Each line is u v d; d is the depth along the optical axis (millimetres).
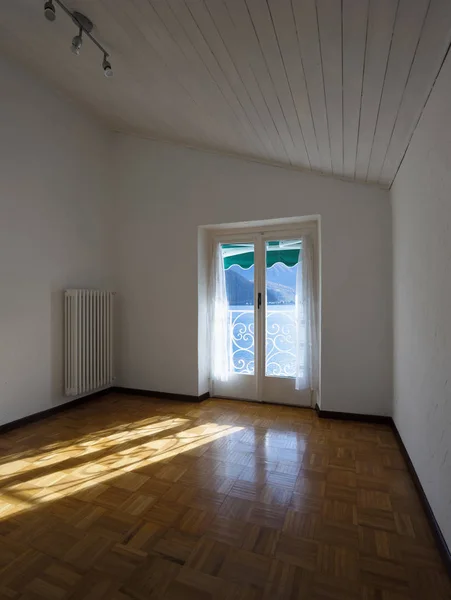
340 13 1243
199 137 3195
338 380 3078
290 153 2822
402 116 1834
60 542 1493
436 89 1518
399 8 1151
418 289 1938
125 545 1478
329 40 1400
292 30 1407
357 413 3031
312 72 1649
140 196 3816
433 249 1622
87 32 2018
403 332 2406
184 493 1879
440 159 1499
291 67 1658
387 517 1685
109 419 3049
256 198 3334
